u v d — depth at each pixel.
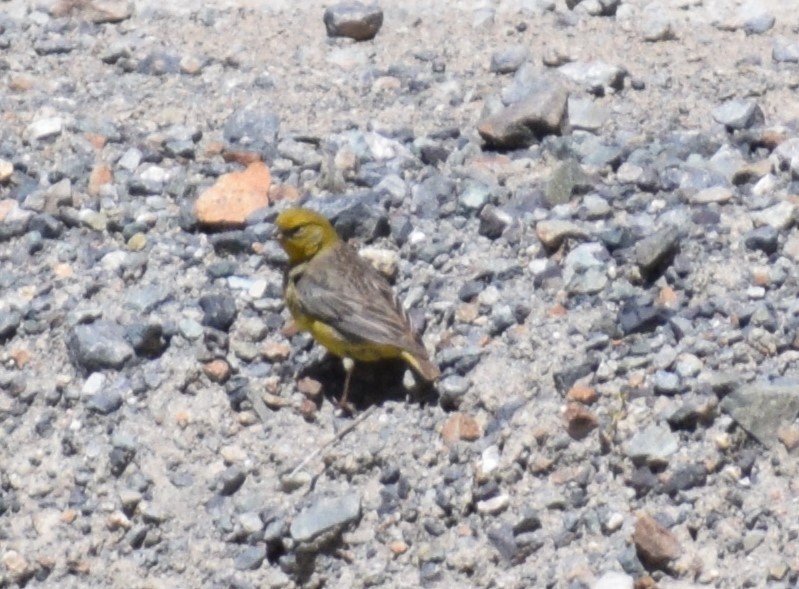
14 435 12.88
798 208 13.45
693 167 14.06
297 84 15.66
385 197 13.94
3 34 16.55
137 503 12.49
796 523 11.78
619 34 16.23
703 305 12.87
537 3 16.75
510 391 12.53
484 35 16.30
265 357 12.99
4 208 14.12
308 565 12.23
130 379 12.97
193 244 13.80
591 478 12.16
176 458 12.65
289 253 12.82
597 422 12.27
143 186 14.24
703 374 12.43
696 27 16.31
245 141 14.78
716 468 12.06
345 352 12.66
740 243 13.30
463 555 12.02
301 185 14.26
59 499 12.64
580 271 13.15
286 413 12.77
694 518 11.90
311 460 12.48
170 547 12.40
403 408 12.66
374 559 12.17
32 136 14.77
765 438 12.12
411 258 13.50
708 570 11.72
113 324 13.20
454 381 12.56
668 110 15.00
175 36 16.47
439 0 16.84
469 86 15.52
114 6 16.75
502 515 12.12
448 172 14.33
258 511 12.37
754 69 15.52
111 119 15.11
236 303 13.28
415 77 15.68
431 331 13.03
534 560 11.98
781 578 11.62
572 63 15.56
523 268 13.31
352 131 14.82
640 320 12.72
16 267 13.79
